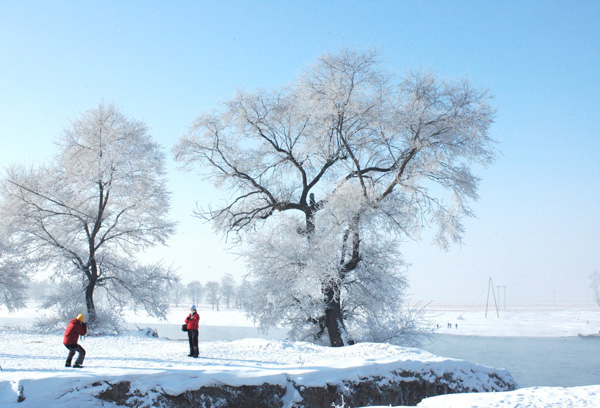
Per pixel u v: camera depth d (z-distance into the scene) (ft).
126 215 108.99
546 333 237.04
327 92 84.94
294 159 99.09
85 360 51.26
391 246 91.61
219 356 57.57
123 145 101.65
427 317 99.60
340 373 44.32
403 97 88.48
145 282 108.47
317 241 88.84
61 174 105.70
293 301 91.81
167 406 36.60
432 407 30.99
